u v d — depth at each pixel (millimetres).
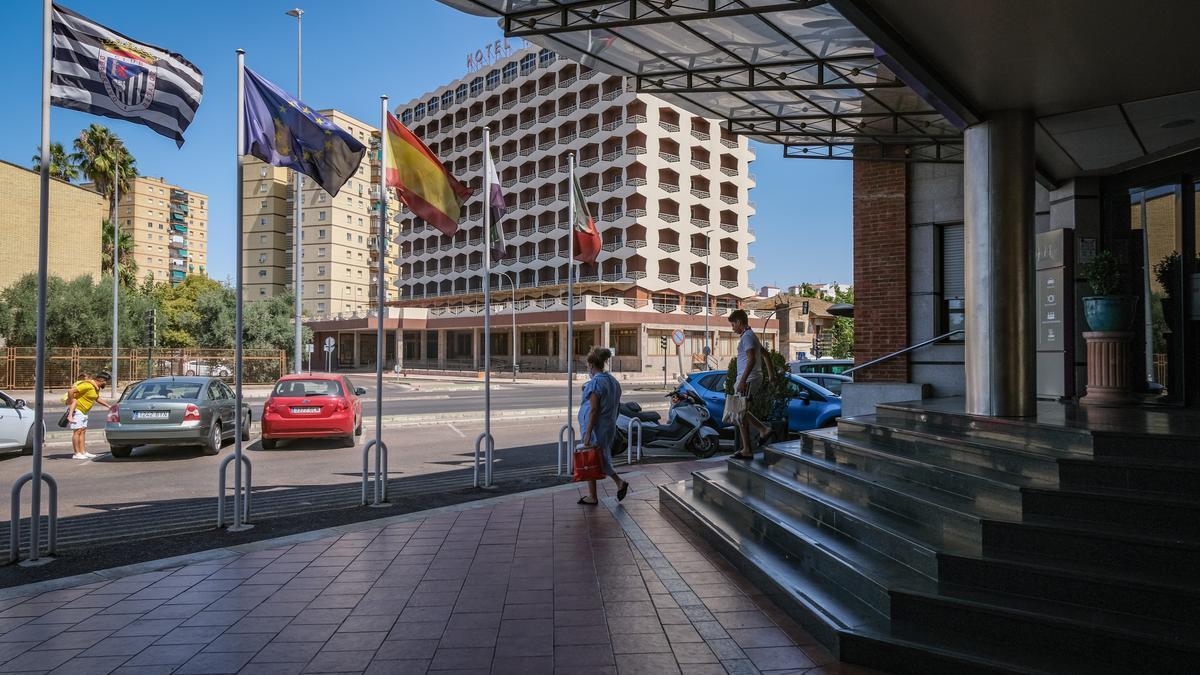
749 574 5059
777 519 5535
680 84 9039
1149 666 3117
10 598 4828
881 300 10672
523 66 70125
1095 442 4590
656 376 53906
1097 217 9055
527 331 68188
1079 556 3754
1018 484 4359
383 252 8250
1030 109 6633
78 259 41656
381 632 4176
